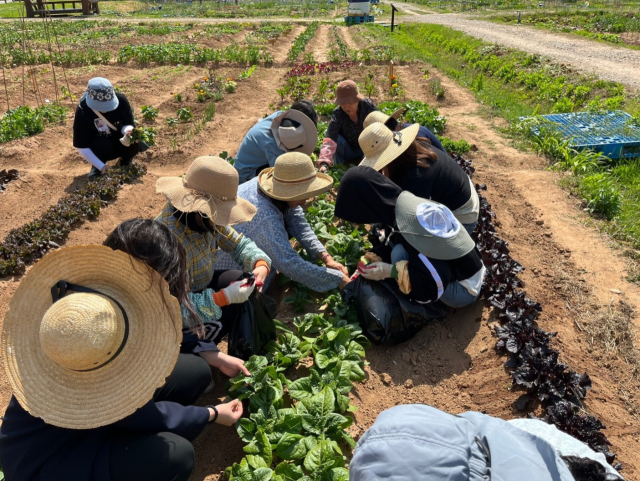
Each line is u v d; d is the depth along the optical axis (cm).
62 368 230
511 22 3334
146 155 944
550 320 480
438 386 415
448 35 2720
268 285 484
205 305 351
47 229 663
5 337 231
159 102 1370
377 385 415
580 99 1359
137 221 269
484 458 155
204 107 1277
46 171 884
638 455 349
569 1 4500
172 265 268
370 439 159
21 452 248
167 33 2898
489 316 475
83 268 239
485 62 1889
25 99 1380
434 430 155
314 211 606
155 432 273
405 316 432
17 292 234
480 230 577
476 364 430
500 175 813
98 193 763
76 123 798
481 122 1106
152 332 240
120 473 256
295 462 337
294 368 420
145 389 236
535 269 559
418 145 464
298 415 348
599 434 339
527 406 383
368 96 1379
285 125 566
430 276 413
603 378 417
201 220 345
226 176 345
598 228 647
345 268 479
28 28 3002
